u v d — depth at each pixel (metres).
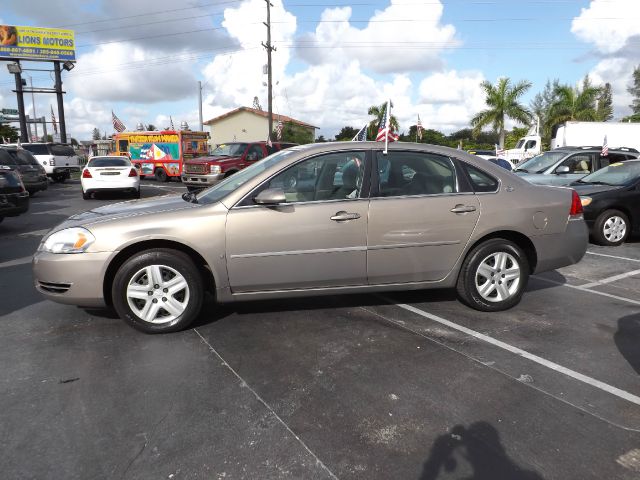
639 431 2.70
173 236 3.82
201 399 3.00
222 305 4.70
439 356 3.62
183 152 22.91
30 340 3.90
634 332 4.11
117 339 3.91
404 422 2.77
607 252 7.57
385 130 4.28
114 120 28.92
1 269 6.36
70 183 22.06
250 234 3.91
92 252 3.78
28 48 34.94
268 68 30.77
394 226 4.13
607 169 9.00
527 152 28.19
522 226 4.43
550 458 2.46
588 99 34.56
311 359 3.56
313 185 4.08
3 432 2.66
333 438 2.62
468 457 2.46
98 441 2.58
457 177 4.37
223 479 2.30
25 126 35.19
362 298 4.94
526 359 3.58
